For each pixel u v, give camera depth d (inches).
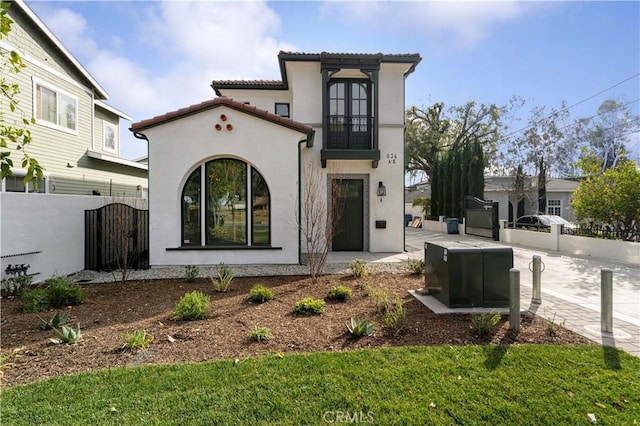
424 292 255.8
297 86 499.2
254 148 396.5
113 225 381.7
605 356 153.6
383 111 506.9
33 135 497.0
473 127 1371.8
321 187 494.6
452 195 923.4
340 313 218.2
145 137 388.5
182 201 397.7
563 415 113.6
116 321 206.7
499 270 221.5
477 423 110.5
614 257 442.9
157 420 111.6
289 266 387.9
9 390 128.3
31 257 309.1
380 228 502.9
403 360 150.3
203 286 299.6
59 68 549.3
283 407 118.5
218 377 136.9
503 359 150.5
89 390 128.4
